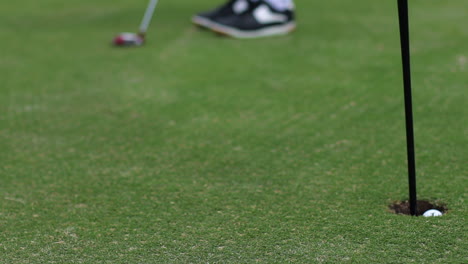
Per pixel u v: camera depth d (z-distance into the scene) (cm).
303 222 1140
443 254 1011
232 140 1591
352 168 1382
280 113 1783
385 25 2838
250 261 1012
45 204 1253
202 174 1387
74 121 1770
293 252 1035
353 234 1087
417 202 1206
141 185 1336
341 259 1007
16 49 2627
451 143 1492
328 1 3481
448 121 1642
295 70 2217
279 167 1409
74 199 1274
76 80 2173
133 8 3456
